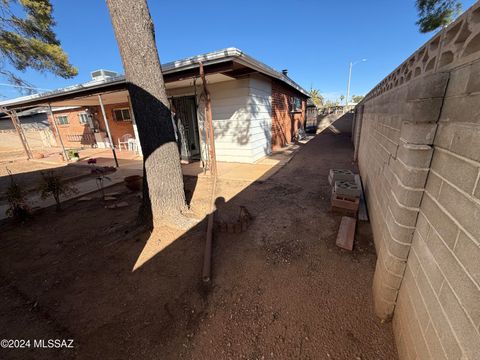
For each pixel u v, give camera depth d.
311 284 2.03
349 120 16.72
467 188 0.88
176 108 7.45
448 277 0.97
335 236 2.77
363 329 1.59
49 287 2.14
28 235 3.14
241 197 4.21
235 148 6.95
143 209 3.19
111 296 1.99
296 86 9.74
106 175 6.29
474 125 0.84
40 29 8.12
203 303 1.87
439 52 1.20
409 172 1.29
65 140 14.91
